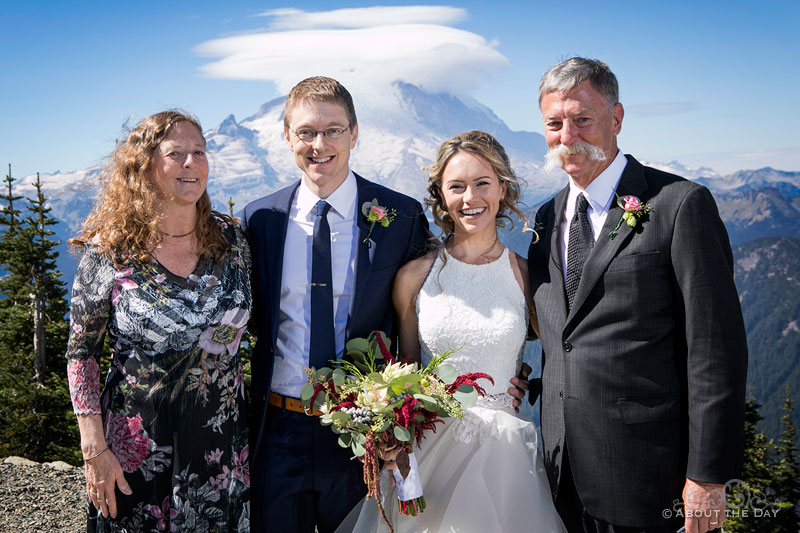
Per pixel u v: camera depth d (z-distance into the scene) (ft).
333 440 10.19
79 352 8.96
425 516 9.98
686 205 8.52
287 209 10.50
